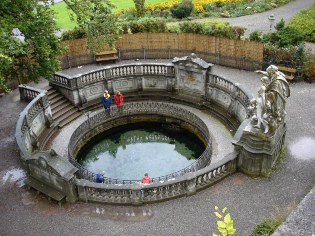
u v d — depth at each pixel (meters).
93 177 25.34
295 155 22.73
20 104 31.44
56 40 25.20
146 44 38.28
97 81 33.50
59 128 31.19
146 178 22.92
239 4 48.81
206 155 25.88
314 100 28.45
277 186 20.52
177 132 32.41
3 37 21.06
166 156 30.27
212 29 35.78
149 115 33.00
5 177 22.78
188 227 18.45
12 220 19.58
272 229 17.19
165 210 19.59
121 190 19.77
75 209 20.09
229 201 19.80
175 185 20.03
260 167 21.03
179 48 37.84
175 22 45.84
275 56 32.78
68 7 24.48
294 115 26.72
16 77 25.70
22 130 25.81
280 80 19.30
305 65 31.00
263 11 46.72
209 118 31.36
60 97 33.22
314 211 15.41
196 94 33.03
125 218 19.28
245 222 18.34
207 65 31.19
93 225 18.98
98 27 25.31
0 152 25.14
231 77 33.50
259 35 34.34
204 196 20.30
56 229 18.89
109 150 31.62
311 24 38.22
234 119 30.00
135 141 32.31
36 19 22.95
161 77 34.12
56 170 19.83
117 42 38.06
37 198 21.03
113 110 32.25
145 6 49.62
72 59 37.34
